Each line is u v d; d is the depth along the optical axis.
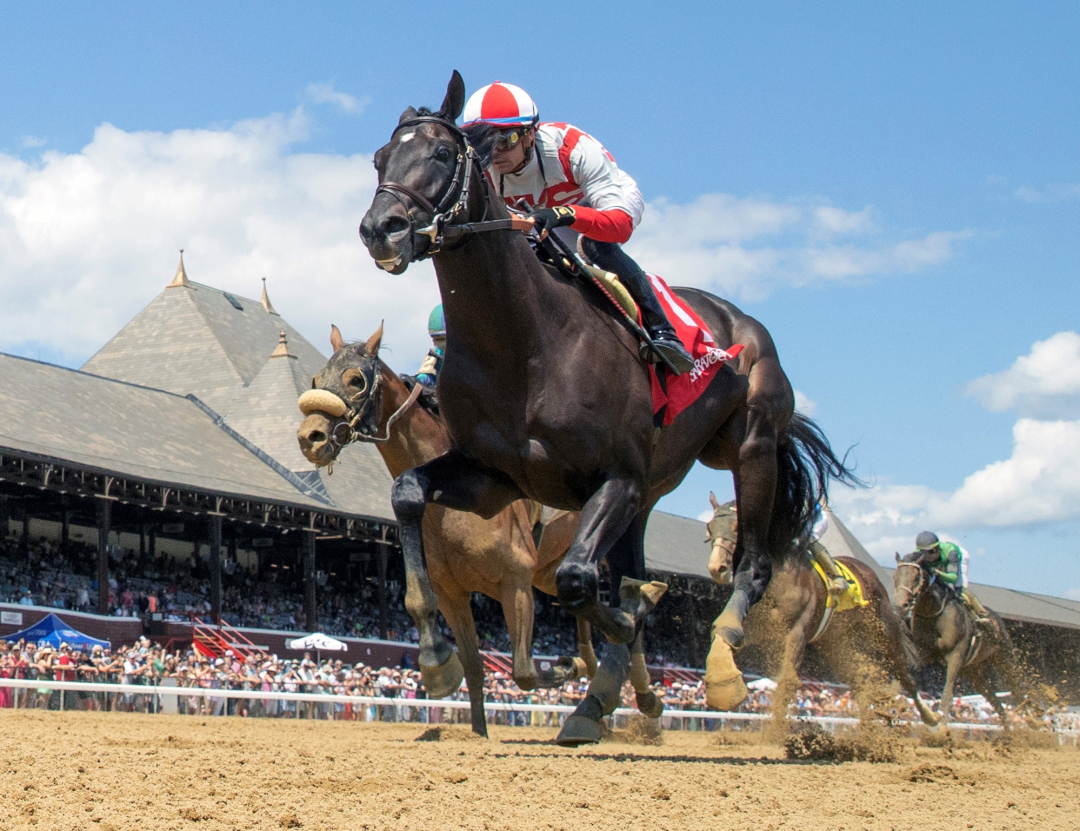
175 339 37.56
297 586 28.02
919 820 3.79
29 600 19.84
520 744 7.84
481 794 3.81
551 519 8.28
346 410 6.97
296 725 12.10
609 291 4.64
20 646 17.06
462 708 15.72
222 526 28.53
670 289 5.30
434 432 7.26
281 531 28.80
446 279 4.32
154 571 25.05
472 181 4.24
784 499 6.21
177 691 13.69
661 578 32.97
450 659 4.66
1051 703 13.80
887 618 11.64
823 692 21.45
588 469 4.43
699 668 33.41
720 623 5.37
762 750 9.22
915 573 12.64
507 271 4.27
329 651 24.61
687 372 4.91
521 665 7.33
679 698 21.17
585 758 5.36
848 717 16.50
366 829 3.11
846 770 5.45
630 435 4.52
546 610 32.22
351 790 3.81
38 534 24.75
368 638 26.27
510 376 4.36
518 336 4.32
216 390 35.06
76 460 21.02
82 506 25.59
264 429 30.70
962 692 27.80
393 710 15.26
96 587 22.47
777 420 5.69
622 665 5.24
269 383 32.94
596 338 4.50
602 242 4.86
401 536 4.46
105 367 37.34
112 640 20.84
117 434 24.41
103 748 4.80
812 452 6.25
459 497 4.59
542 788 4.02
